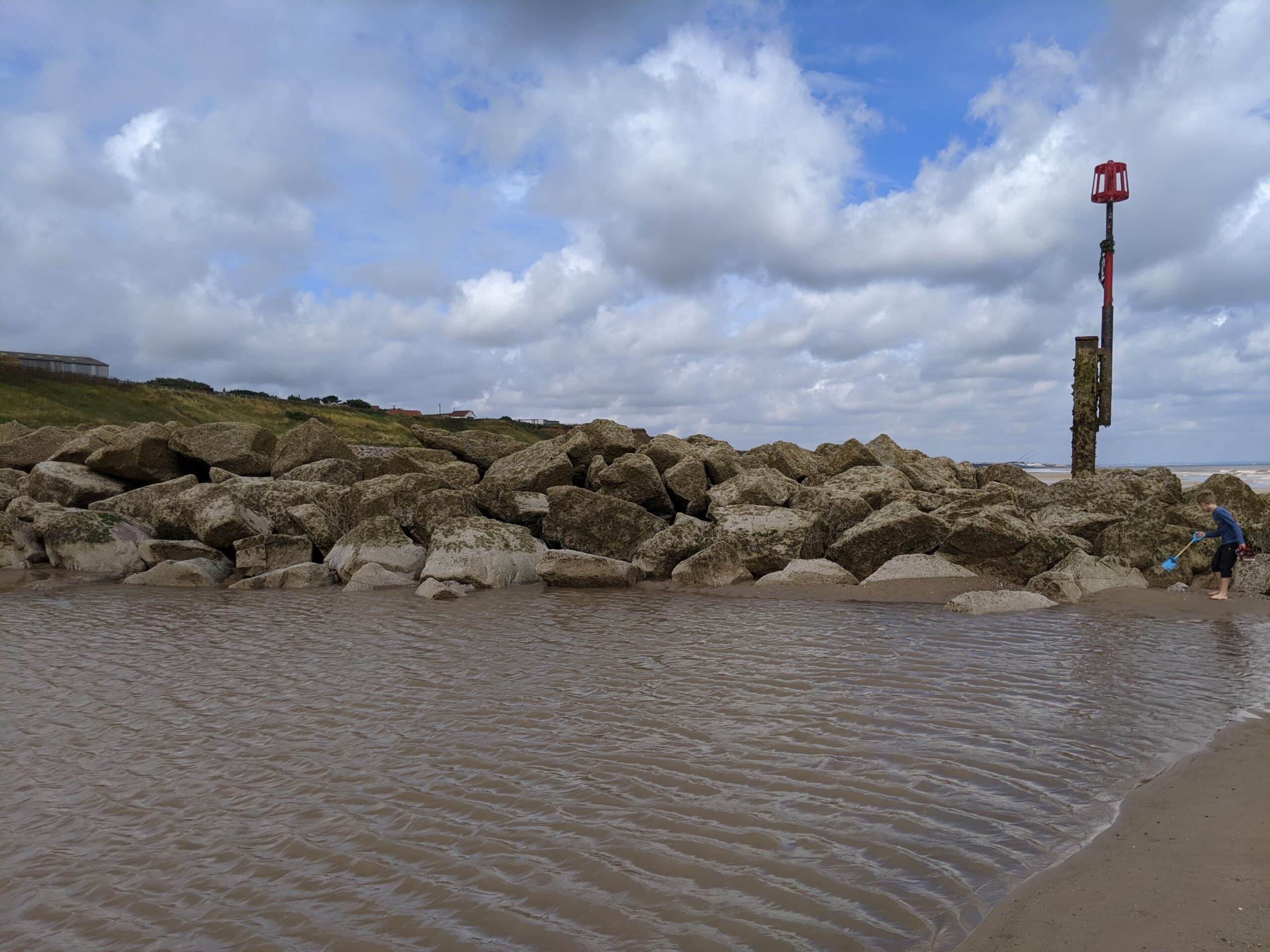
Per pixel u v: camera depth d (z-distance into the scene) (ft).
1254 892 14.02
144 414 228.63
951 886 14.70
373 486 65.98
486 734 23.82
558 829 17.51
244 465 77.46
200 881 15.78
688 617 42.24
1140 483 62.64
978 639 35.45
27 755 22.80
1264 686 27.45
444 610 45.62
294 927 14.07
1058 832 16.79
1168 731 22.94
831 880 15.07
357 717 25.67
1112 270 70.79
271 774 21.11
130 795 19.97
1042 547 49.34
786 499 63.05
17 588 55.16
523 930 13.74
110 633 39.70
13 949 13.61
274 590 55.11
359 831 17.70
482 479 75.46
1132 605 43.42
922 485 71.41
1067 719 24.17
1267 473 228.22
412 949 13.28
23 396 206.49
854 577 52.44
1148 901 13.88
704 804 18.58
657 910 14.21
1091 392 71.36
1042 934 13.01
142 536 65.16
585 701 26.96
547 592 52.06
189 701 27.84
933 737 22.76
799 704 26.18
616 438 75.82
